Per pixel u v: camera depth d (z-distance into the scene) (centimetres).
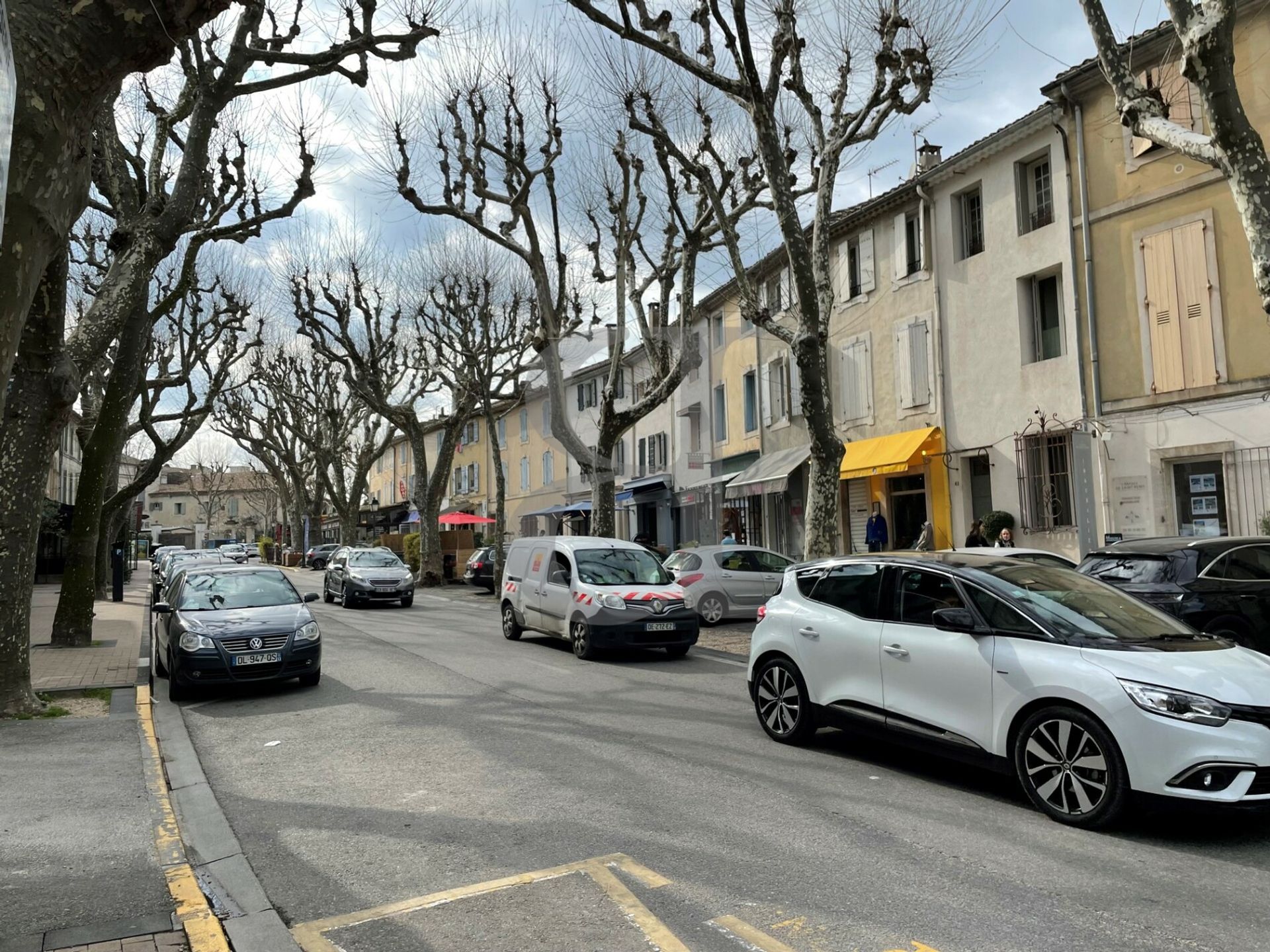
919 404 1888
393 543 4150
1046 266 1602
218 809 581
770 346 2488
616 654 1282
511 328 2781
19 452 873
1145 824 522
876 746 726
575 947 370
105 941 372
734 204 1678
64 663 1228
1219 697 480
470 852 487
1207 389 1344
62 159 322
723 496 2706
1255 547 936
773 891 423
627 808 557
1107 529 1469
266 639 984
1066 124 1558
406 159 1700
